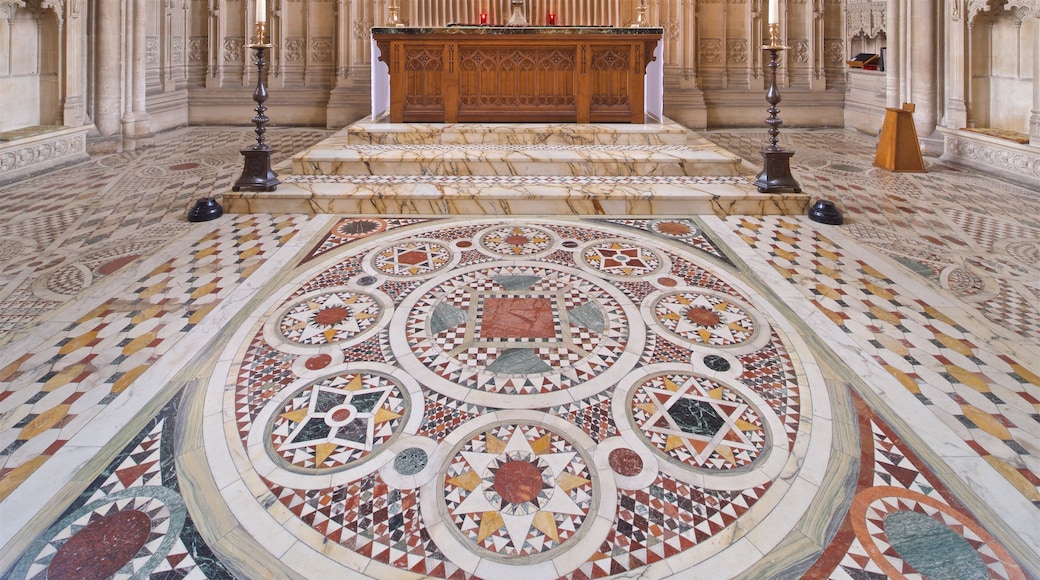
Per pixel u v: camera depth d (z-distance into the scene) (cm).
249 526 192
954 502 202
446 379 278
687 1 1069
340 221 525
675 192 566
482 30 730
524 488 210
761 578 174
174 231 495
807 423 246
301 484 211
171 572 174
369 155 660
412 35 734
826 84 1128
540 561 180
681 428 242
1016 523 193
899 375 282
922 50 819
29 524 189
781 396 265
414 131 726
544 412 253
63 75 772
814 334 323
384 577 175
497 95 761
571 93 762
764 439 236
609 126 753
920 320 339
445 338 318
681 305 359
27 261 423
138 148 885
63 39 765
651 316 344
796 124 1125
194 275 401
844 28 1111
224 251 449
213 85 1109
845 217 543
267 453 226
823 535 189
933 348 307
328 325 331
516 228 508
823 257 442
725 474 217
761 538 188
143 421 244
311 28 1097
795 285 390
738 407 257
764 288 385
